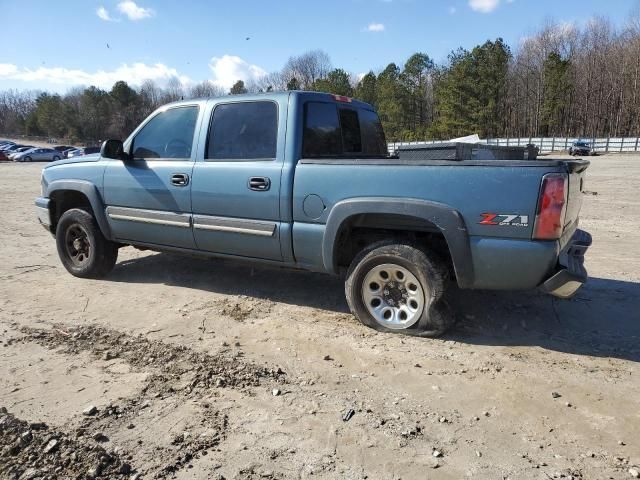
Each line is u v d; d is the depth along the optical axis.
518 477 2.38
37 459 2.49
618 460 2.50
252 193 4.38
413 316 3.97
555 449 2.60
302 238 4.21
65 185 5.59
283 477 2.38
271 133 4.38
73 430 2.73
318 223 4.13
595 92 66.38
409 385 3.25
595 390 3.19
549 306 4.71
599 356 3.68
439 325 3.88
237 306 4.75
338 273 4.28
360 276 4.10
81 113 96.50
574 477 2.38
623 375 3.39
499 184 3.49
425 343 3.88
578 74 66.75
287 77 82.56
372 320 4.14
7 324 4.32
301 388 3.21
